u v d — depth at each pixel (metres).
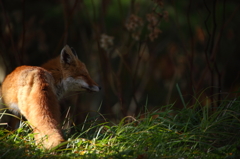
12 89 8.17
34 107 7.32
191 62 12.41
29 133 7.75
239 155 6.68
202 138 7.57
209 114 8.91
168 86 25.08
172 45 24.09
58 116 7.45
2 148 6.59
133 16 12.91
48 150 6.65
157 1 12.20
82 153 6.92
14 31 18.98
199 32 21.75
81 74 9.43
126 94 24.41
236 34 22.73
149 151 6.86
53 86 8.41
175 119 8.34
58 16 21.84
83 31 21.06
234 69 23.64
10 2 20.91
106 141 7.39
